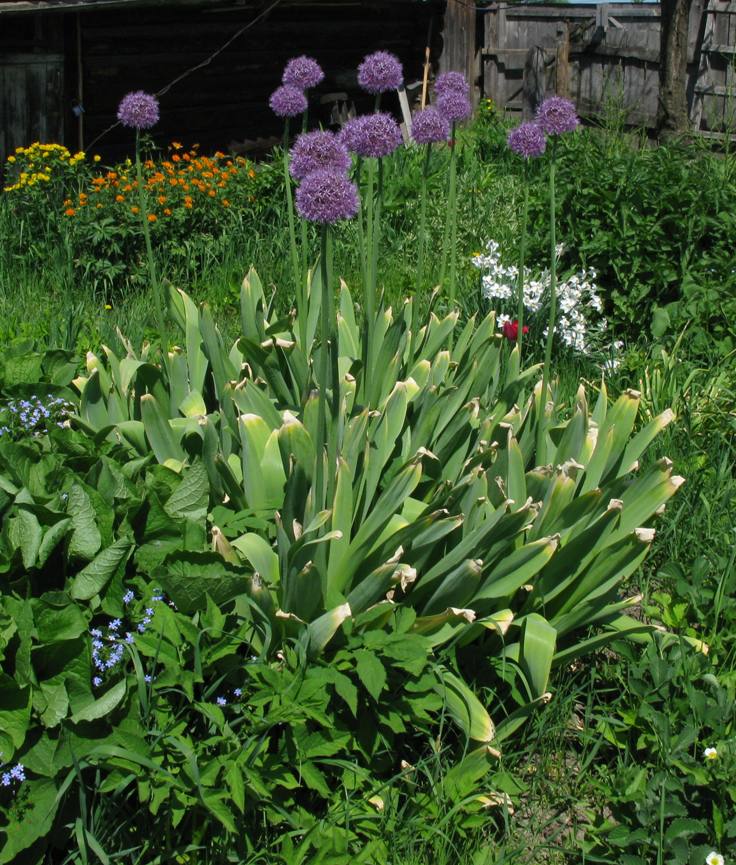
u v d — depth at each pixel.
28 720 2.27
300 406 3.40
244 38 11.82
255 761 2.36
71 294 6.07
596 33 14.04
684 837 2.55
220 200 7.72
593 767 2.98
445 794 2.63
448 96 3.36
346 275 7.16
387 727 2.69
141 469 3.06
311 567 2.56
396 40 13.93
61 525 2.58
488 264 5.87
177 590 2.57
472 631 2.89
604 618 3.18
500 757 2.72
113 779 2.27
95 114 10.57
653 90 13.30
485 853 2.57
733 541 3.67
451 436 3.27
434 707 2.64
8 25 9.12
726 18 12.13
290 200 3.41
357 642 2.58
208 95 11.65
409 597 2.90
